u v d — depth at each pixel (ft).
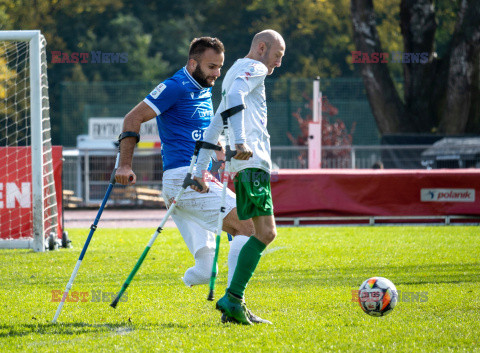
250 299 62.90
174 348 45.19
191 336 48.44
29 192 114.73
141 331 50.52
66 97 321.52
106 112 317.63
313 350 44.27
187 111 57.98
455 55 271.08
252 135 52.26
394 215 145.79
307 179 145.38
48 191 113.70
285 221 145.89
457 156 223.30
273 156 235.40
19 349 45.60
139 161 236.22
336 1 435.94
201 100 59.00
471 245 108.78
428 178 145.59
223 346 45.52
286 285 70.95
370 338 47.42
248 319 52.70
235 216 56.03
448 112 272.92
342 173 146.00
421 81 277.64
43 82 112.37
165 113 58.13
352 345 45.57
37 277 79.77
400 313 55.98
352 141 306.76
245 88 51.03
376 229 138.62
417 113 279.49
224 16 460.96
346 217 145.89
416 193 145.69
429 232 130.82
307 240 117.80
